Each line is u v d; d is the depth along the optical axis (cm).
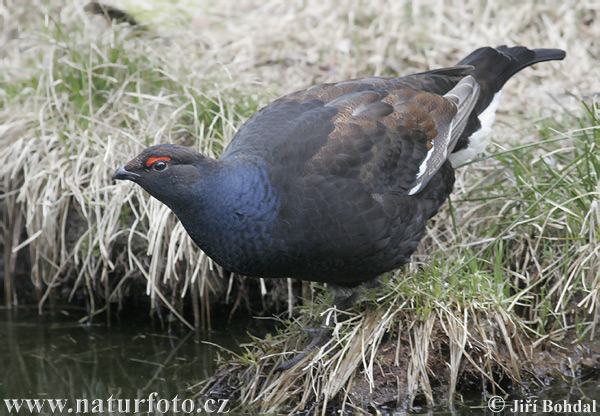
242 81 1178
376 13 1387
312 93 890
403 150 838
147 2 1351
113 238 1049
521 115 1170
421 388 854
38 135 1112
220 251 801
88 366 988
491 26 1352
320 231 792
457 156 948
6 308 1148
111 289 1130
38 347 1038
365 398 846
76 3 1287
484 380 870
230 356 991
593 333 921
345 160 802
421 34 1332
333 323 900
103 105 1151
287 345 910
